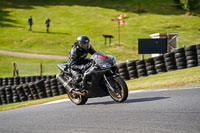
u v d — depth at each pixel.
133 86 42.25
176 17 174.75
